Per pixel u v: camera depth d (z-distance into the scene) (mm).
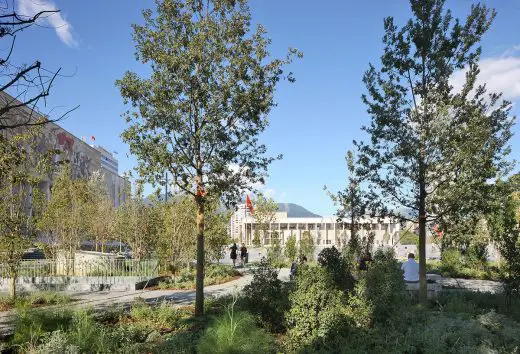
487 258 24500
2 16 3168
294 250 31734
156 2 10391
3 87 3217
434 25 11031
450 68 11062
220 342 6961
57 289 17375
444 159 10875
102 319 10297
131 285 17547
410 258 14461
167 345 7617
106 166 125875
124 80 9891
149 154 9867
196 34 10438
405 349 7207
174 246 21422
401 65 11211
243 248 30906
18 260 14000
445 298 12398
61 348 6895
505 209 11930
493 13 10961
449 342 7531
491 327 8359
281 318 9039
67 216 20266
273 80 10820
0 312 12242
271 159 11141
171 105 10039
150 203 23312
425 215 11625
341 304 8594
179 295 15797
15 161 7203
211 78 10492
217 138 10477
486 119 10609
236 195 11102
